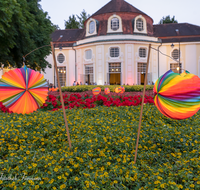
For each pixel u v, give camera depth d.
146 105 6.42
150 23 29.17
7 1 8.65
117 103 6.39
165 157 3.09
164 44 28.45
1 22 9.35
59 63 30.94
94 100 6.64
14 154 2.83
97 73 27.34
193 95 2.93
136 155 2.85
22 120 4.06
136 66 26.73
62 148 3.16
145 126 4.20
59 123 4.12
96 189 2.14
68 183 2.34
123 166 2.67
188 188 2.16
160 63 28.78
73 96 7.47
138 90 18.89
